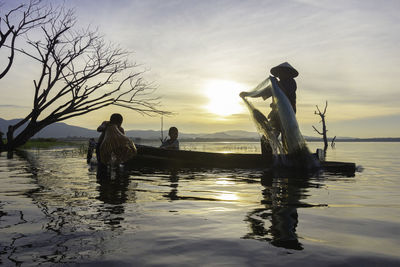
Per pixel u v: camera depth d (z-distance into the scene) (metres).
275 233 2.02
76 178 4.96
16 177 5.07
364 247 1.74
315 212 2.64
